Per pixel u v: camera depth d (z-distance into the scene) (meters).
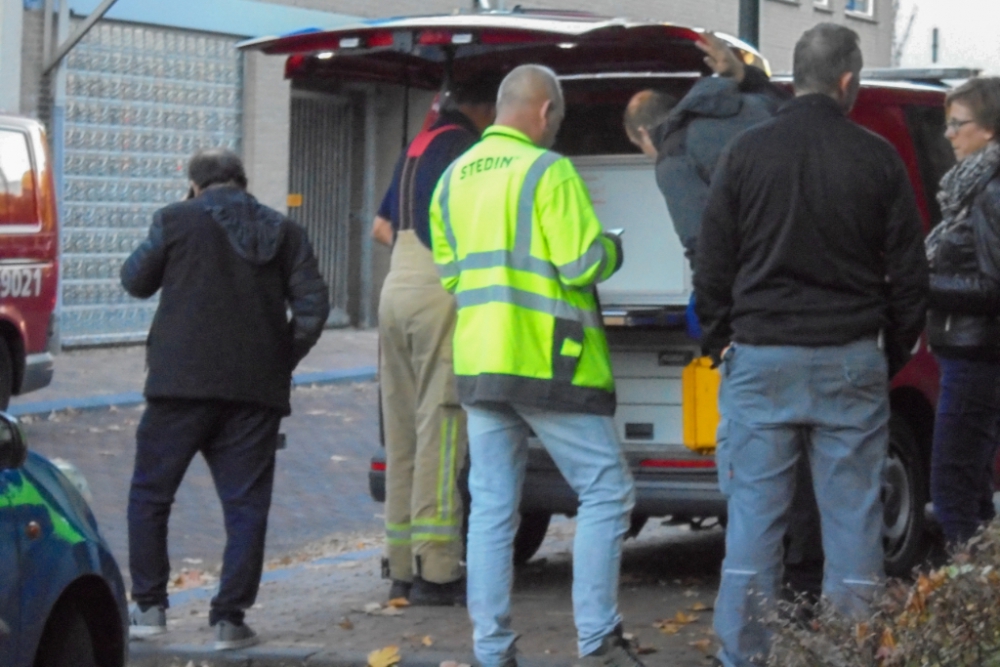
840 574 5.80
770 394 5.76
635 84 7.97
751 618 5.81
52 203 13.45
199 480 12.34
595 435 6.22
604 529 6.22
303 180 22.45
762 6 30.05
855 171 5.66
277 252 7.12
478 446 6.32
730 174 5.78
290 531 10.95
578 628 6.25
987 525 6.31
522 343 6.14
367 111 22.78
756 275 5.76
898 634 4.62
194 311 7.01
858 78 5.83
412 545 7.76
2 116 13.15
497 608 6.25
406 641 7.05
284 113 21.30
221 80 20.64
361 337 21.95
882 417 5.81
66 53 18.09
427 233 7.56
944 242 7.09
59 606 5.26
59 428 14.43
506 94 6.37
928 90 8.78
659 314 7.43
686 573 9.07
